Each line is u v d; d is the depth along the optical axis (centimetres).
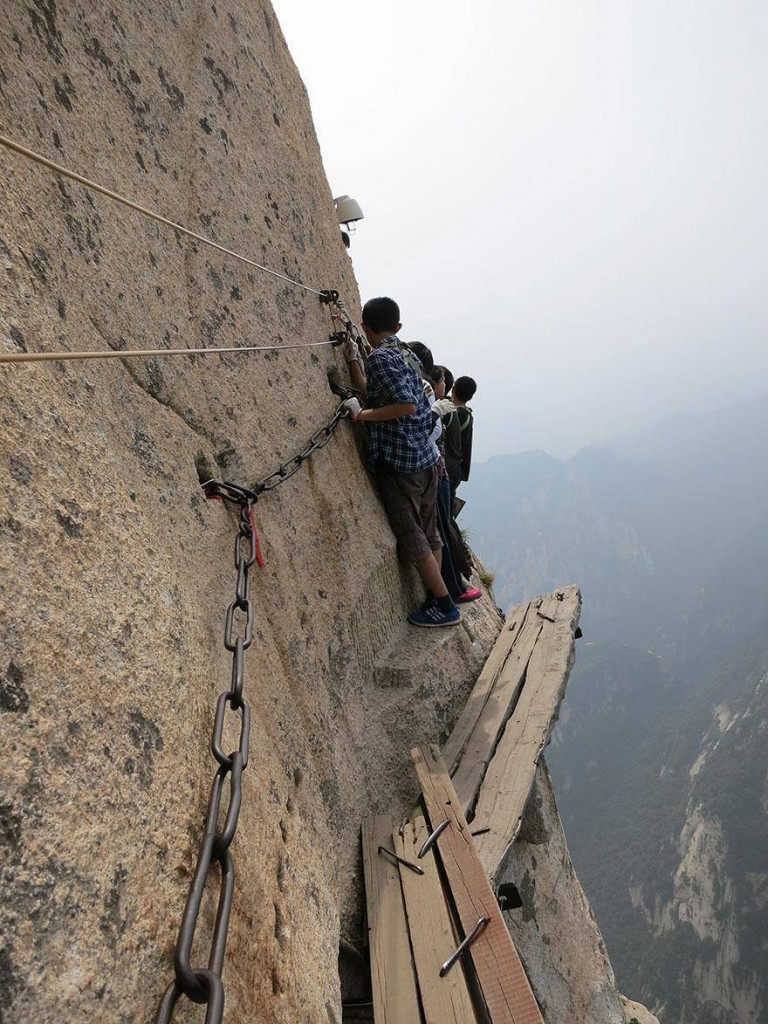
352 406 525
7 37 246
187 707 200
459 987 315
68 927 132
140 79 348
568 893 699
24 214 227
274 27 573
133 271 304
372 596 546
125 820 157
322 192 641
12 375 188
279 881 229
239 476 368
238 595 243
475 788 484
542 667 632
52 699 153
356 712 462
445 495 687
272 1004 188
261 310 445
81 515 193
